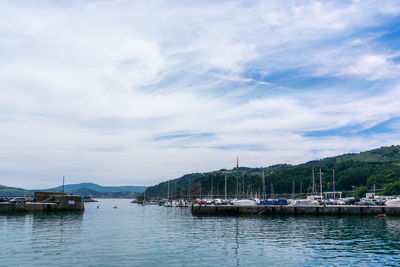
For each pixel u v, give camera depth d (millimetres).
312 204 111812
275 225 70625
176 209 157875
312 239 50656
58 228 63969
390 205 100188
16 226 66375
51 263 34562
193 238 51875
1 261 35344
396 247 44000
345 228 64500
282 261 36156
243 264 34844
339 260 36625
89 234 56031
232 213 101625
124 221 83562
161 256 38188
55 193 122125
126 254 39125
